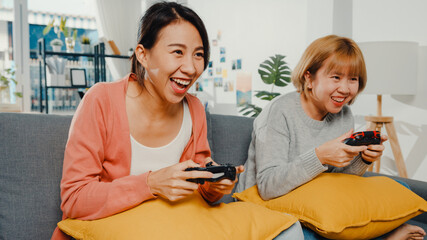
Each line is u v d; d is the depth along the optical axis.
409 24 2.19
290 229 0.81
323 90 1.04
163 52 0.71
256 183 1.19
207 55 0.78
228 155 1.31
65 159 0.77
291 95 1.21
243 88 4.00
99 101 0.79
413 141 2.21
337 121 1.20
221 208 0.78
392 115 2.33
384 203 0.95
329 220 0.85
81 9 5.27
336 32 2.70
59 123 0.98
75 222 0.74
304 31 3.12
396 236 1.00
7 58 4.25
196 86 4.93
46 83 3.79
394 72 1.90
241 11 3.98
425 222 1.18
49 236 0.90
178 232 0.63
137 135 0.85
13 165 0.89
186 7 0.75
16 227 0.86
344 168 1.14
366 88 1.97
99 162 0.78
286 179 0.98
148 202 0.72
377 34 2.40
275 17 3.48
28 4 4.77
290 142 1.15
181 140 0.92
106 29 5.23
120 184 0.71
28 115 0.96
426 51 2.10
